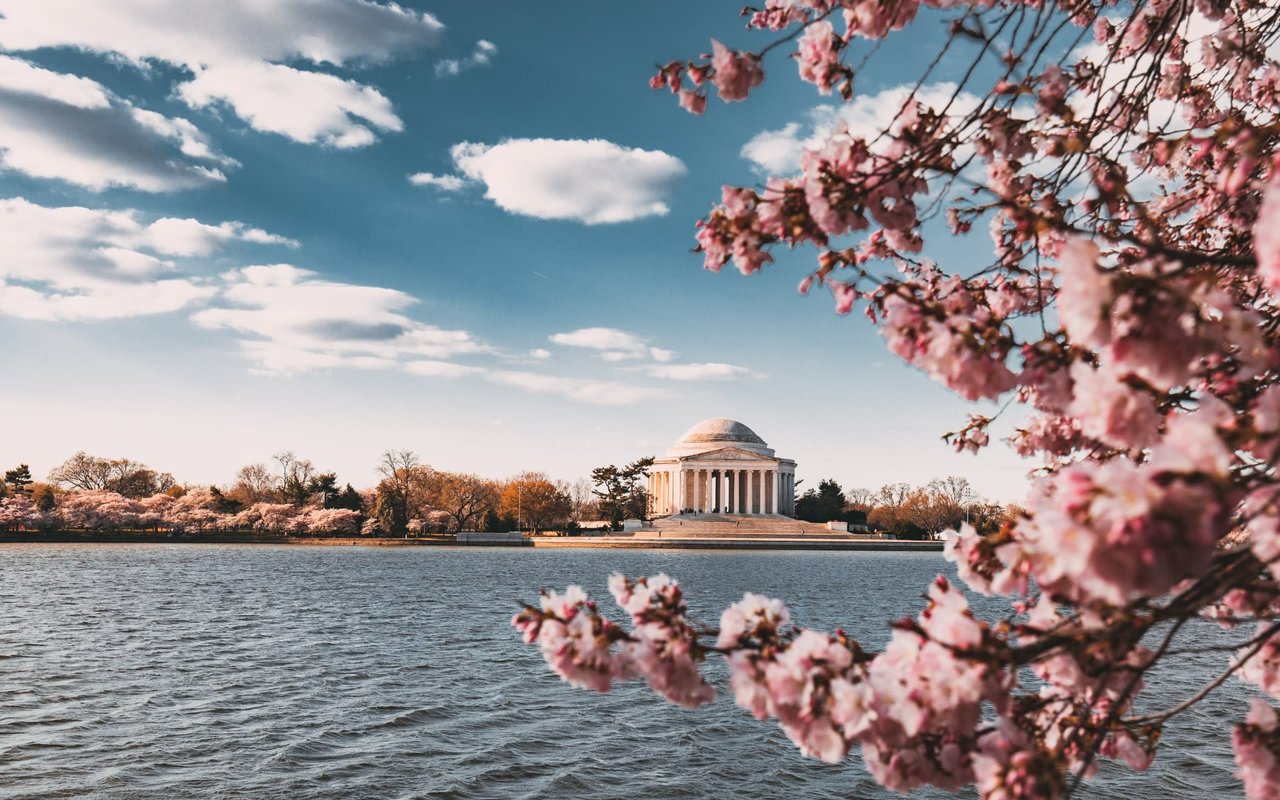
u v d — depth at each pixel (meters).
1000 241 8.40
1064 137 6.93
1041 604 5.75
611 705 32.50
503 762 25.94
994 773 4.83
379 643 46.62
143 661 40.34
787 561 125.88
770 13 7.82
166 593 72.62
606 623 5.84
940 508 177.62
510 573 99.94
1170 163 8.36
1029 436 8.59
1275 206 3.48
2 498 167.25
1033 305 8.06
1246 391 5.19
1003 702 4.90
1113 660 4.89
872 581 87.12
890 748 5.23
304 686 35.28
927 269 8.80
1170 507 3.41
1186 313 4.02
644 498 189.75
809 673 5.18
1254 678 6.85
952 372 5.36
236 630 51.28
